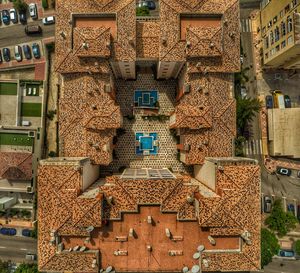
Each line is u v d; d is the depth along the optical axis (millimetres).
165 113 61312
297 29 52125
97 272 43531
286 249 66688
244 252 43156
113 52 50438
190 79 51438
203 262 42781
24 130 64312
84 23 50688
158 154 60719
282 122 64625
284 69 67875
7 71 67750
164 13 50562
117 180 44062
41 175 44156
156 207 43844
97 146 50281
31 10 66438
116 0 50562
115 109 50031
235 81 65625
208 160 48844
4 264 65375
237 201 42719
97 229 43625
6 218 67188
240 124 62156
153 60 54875
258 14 68312
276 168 66812
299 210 66250
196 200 43062
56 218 43062
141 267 43719
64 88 52094
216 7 50906
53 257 43312
